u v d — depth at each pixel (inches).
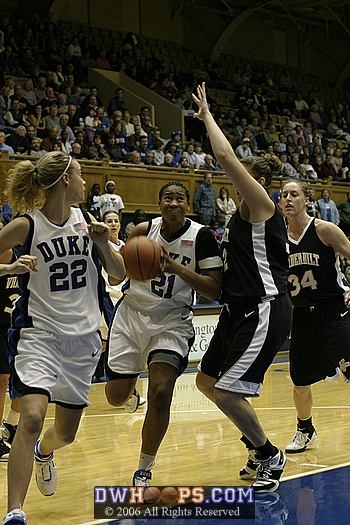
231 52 938.1
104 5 824.3
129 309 164.7
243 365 156.2
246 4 924.6
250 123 739.4
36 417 124.1
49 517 144.3
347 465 181.9
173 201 159.8
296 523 136.1
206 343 424.8
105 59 730.2
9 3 739.4
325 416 258.8
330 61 1014.4
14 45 652.7
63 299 133.7
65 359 134.7
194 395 325.1
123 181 538.9
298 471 176.7
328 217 618.8
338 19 937.5
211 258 160.9
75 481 172.6
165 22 878.4
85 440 222.2
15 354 131.8
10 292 187.9
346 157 780.6
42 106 586.2
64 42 709.9
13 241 131.7
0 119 538.9
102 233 134.0
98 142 554.3
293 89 912.9
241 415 157.2
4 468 184.1
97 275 137.9
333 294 191.3
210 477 173.0
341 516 139.6
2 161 469.7
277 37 984.9
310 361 195.8
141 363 165.3
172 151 603.5
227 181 589.0
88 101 608.1
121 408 285.9
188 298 163.9
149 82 727.7
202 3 905.5
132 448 210.1
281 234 161.5
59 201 134.1
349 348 189.5
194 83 797.2
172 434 229.1
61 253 133.2
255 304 158.9
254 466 169.5
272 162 175.2
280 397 311.4
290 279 194.4
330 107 970.1
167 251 162.4
